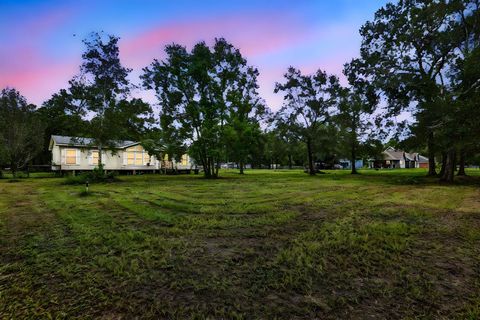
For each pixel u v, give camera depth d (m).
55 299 2.93
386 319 2.56
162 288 3.20
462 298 2.93
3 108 23.28
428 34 19.17
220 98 23.59
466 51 16.72
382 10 20.39
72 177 18.22
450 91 18.05
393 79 19.39
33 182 18.59
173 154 24.00
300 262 3.93
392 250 4.44
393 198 10.33
